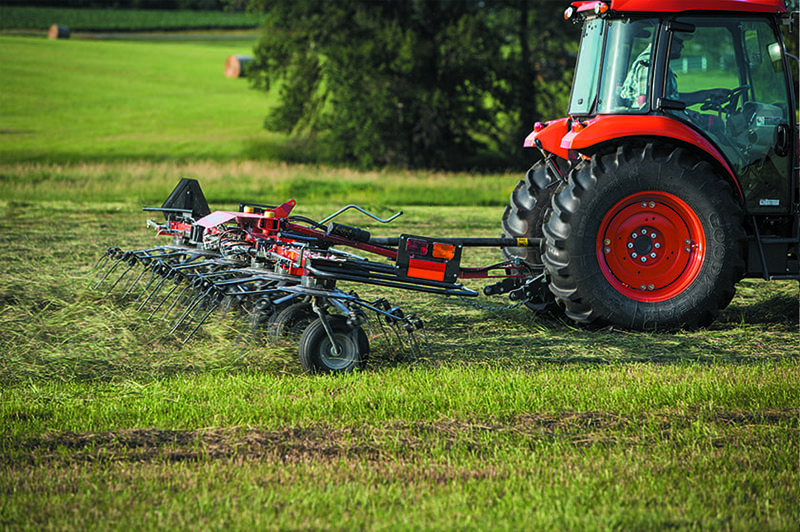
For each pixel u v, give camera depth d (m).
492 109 51.53
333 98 50.16
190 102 65.69
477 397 6.73
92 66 78.00
